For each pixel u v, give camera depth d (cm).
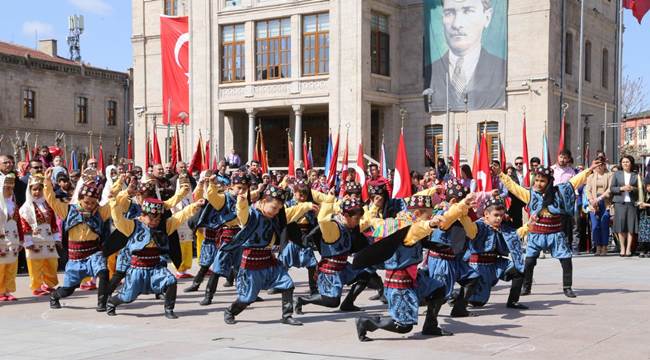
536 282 1356
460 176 1816
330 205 970
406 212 883
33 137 5178
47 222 1320
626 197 1798
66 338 891
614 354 762
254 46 3544
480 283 1005
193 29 3688
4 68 4988
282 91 3466
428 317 869
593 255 1861
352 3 3281
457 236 901
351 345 822
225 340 862
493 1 3338
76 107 5534
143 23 4403
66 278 1134
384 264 826
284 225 976
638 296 1173
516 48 3328
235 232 1169
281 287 972
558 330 895
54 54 5881
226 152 3766
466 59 3400
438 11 3459
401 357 753
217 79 3641
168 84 3828
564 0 3412
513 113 3338
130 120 5988
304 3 3381
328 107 3466
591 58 3862
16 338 895
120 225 1030
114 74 5831
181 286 1410
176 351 798
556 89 3359
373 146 3650
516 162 1788
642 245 1816
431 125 3506
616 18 4191
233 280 1388
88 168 1567
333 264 997
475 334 877
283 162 3844
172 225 1057
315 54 3403
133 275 1042
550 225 1170
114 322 1018
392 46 3519
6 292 1255
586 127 3769
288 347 812
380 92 3403
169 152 3041
